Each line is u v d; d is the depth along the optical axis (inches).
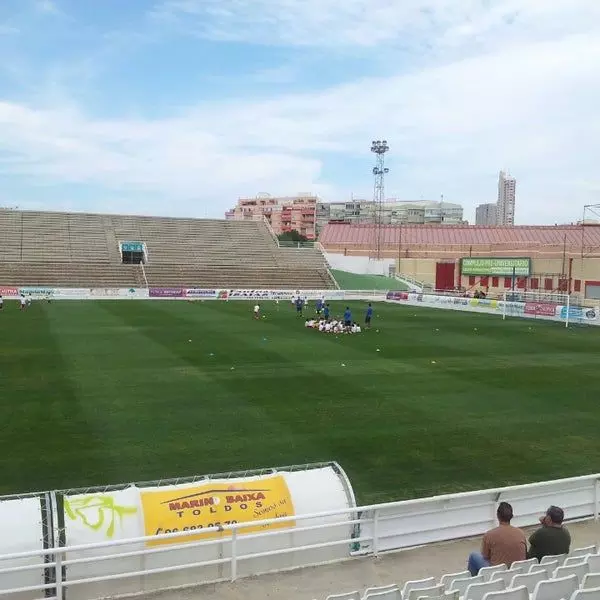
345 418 716.0
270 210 7465.6
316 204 7495.1
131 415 710.5
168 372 953.5
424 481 532.4
